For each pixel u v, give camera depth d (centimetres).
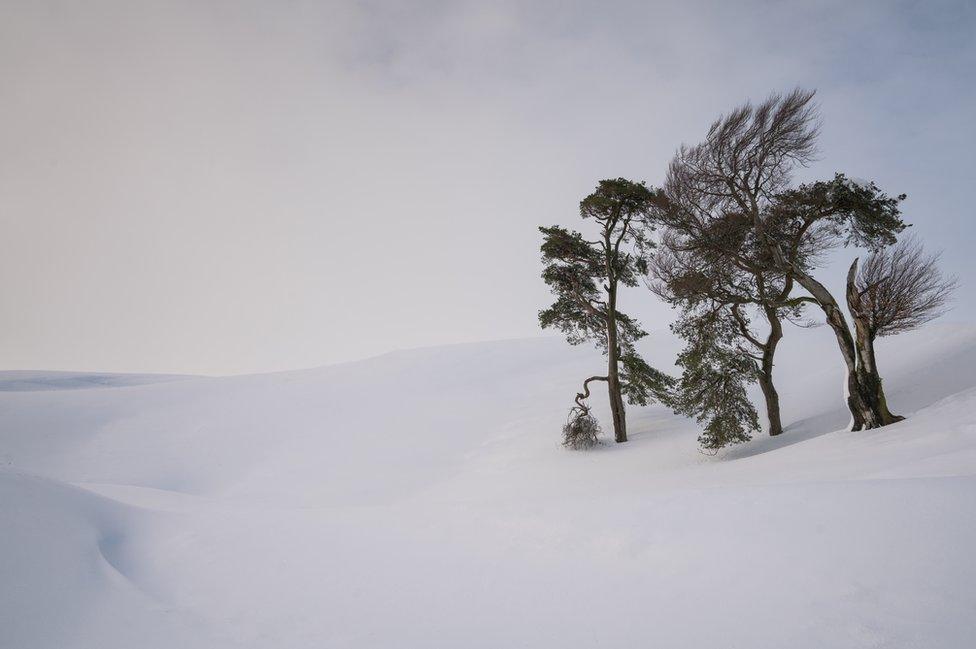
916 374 2288
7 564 702
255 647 552
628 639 496
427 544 829
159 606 673
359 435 3628
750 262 1894
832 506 621
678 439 2416
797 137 1795
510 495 1970
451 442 3231
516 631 540
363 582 716
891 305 1555
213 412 4438
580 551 705
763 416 2622
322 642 555
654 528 706
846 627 450
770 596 516
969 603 442
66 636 586
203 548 918
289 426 4003
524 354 5738
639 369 2602
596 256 2689
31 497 953
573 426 2575
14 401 4703
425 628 569
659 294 2192
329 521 1036
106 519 1065
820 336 4341
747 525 643
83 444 3791
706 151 1891
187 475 3206
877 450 1130
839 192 1670
